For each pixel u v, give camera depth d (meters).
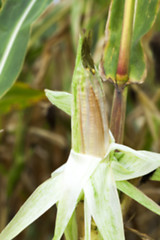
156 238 2.39
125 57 1.07
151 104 1.93
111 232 0.90
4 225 2.06
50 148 2.55
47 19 2.04
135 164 0.97
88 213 0.93
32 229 2.47
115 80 1.09
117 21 1.11
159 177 1.01
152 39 2.14
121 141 1.09
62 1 2.07
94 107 0.94
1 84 1.11
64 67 2.64
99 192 0.93
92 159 0.96
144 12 1.11
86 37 0.91
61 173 0.98
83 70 0.93
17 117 2.35
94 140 0.96
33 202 0.95
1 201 2.09
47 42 2.17
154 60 2.16
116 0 1.11
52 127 2.43
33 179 2.63
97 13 2.02
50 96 1.03
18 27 1.14
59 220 0.93
